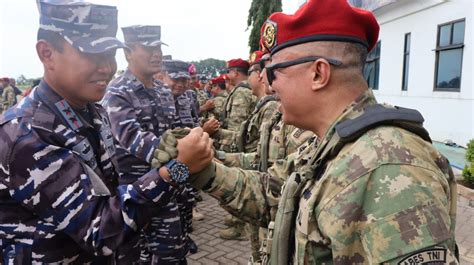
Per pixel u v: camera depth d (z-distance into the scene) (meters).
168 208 2.87
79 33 1.37
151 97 3.13
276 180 1.52
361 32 1.12
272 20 1.21
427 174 0.90
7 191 1.33
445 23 8.09
